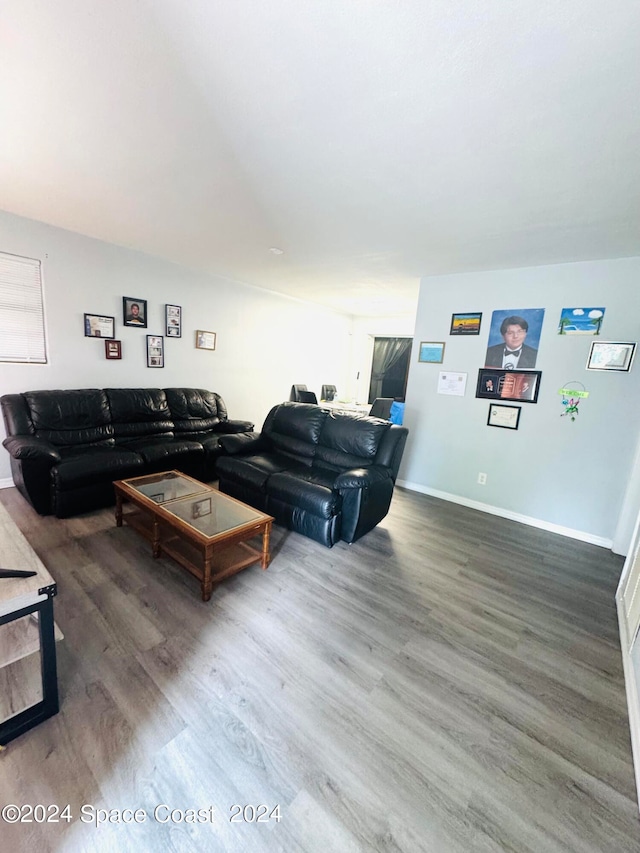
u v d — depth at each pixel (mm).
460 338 3779
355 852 1035
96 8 1090
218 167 2002
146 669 1566
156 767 1204
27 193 2506
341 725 1395
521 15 1007
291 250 3412
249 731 1341
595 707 1565
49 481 2828
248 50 1196
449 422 3924
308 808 1128
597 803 1201
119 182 2273
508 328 3482
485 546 2979
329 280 4574
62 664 1560
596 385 3100
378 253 3266
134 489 2641
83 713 1355
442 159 1765
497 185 1967
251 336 5496
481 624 2035
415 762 1285
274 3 1027
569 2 957
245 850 1023
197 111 1545
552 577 2584
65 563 2291
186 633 1786
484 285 3594
